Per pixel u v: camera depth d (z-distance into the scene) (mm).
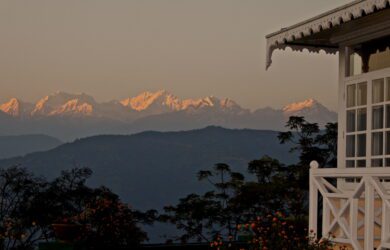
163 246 18531
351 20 13094
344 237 12703
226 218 25062
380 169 11305
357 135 13594
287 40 13312
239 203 24312
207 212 24891
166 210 25422
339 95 14117
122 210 18781
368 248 11523
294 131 25891
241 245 16312
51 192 21953
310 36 14312
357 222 12328
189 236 25266
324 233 12602
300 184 24297
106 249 18109
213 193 25672
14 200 21828
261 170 25672
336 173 12328
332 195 12461
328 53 15047
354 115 13711
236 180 25781
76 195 22172
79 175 22844
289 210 23734
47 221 21375
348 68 14039
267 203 24188
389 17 12844
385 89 12961
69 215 21625
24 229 21141
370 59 13523
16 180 22031
